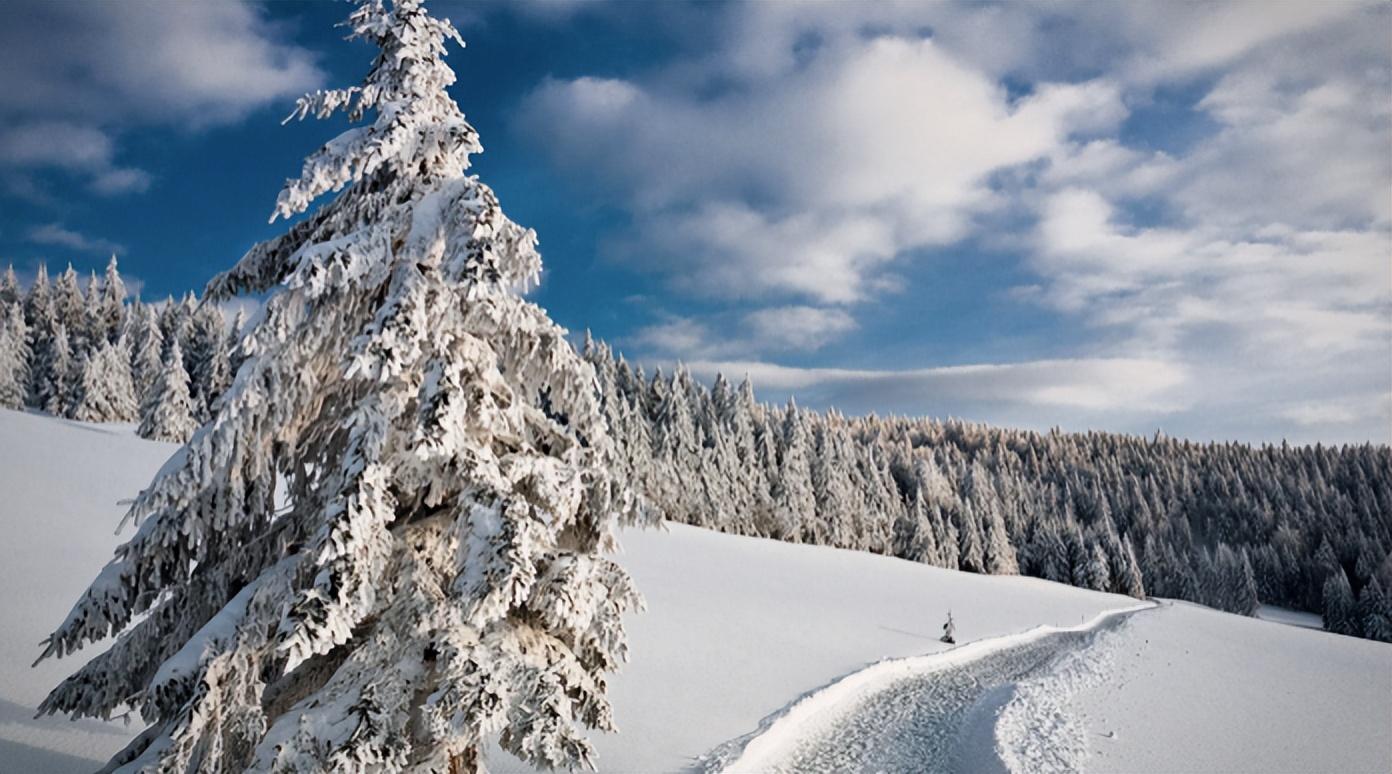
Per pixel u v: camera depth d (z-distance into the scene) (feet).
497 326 25.72
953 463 483.51
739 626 101.65
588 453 26.22
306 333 23.39
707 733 59.26
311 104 24.38
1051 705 81.76
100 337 279.28
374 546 21.48
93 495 110.73
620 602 25.34
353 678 21.43
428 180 26.05
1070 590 261.44
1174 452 602.44
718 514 229.66
